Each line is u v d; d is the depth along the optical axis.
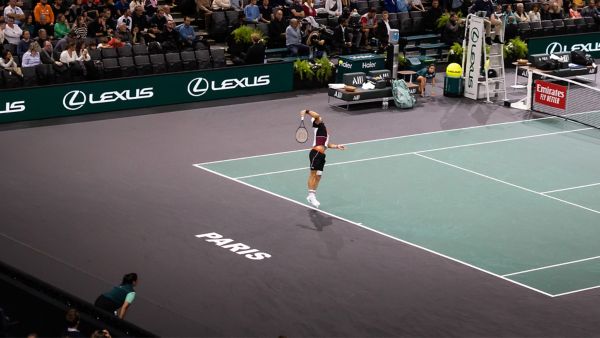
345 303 29.94
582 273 32.50
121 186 37.84
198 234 34.12
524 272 32.41
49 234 33.72
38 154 40.75
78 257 32.12
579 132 46.28
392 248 33.72
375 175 39.88
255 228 34.75
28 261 31.38
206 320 28.58
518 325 29.05
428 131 45.47
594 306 30.34
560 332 28.72
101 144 42.12
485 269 32.50
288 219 35.59
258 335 27.88
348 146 42.91
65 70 46.25
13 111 44.28
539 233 35.38
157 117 45.97
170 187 37.97
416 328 28.66
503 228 35.62
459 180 39.78
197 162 40.53
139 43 49.19
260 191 37.88
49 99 44.91
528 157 42.66
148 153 41.31
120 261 31.95
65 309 26.72
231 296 30.06
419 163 41.38
